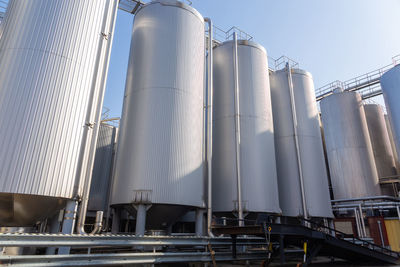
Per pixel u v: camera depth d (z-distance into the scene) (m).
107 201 22.11
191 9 16.89
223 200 17.19
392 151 35.69
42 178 9.55
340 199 26.78
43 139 9.84
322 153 23.17
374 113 34.75
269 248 11.68
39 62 10.44
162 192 12.82
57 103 10.41
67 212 10.18
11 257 6.93
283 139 22.78
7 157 9.19
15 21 10.98
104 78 12.55
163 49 15.25
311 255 11.59
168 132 13.86
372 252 14.23
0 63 10.34
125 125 14.69
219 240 11.73
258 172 17.88
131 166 13.34
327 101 32.34
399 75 25.22
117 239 9.03
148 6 16.62
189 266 11.98
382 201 24.52
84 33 11.82
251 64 20.53
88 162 11.33
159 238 10.00
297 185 21.12
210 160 15.67
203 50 17.20
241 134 18.50
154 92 14.42
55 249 10.39
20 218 10.13
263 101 20.03
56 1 11.40
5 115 9.53
